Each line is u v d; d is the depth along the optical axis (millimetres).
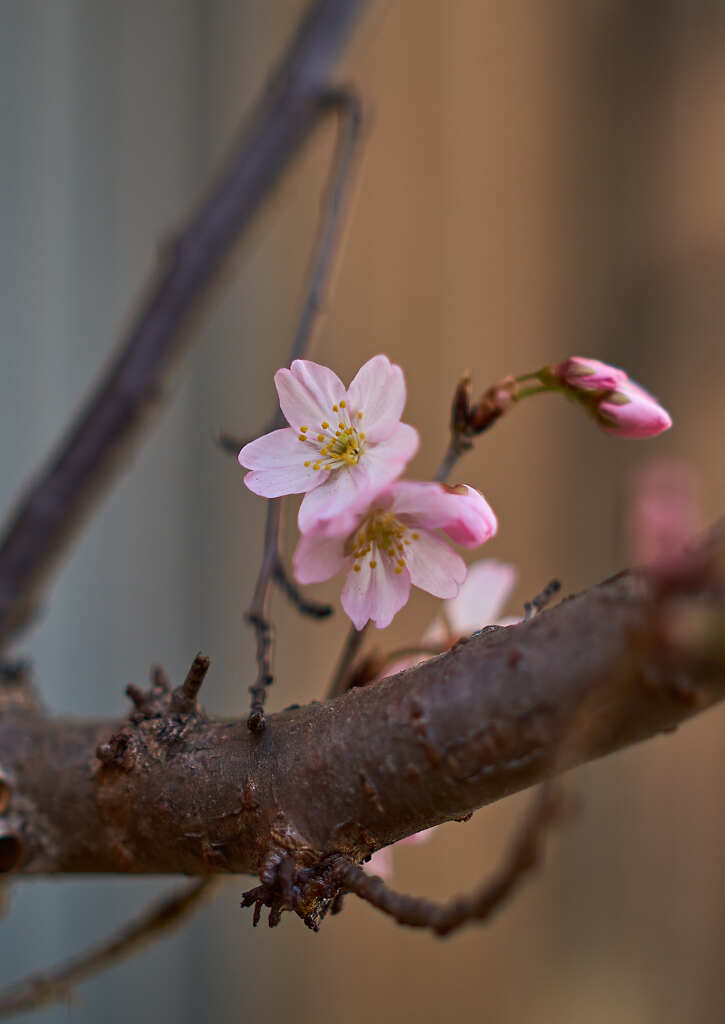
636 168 1451
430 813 570
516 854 666
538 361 1420
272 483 593
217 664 1312
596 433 1422
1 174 1212
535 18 1447
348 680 626
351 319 1332
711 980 1334
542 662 557
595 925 1342
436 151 1394
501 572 662
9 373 1219
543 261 1435
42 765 625
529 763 560
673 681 545
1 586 726
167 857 600
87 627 1253
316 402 597
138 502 1287
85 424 739
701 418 1415
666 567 540
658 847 1365
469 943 1305
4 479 1207
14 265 1225
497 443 1375
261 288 1333
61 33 1252
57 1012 1143
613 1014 1312
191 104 1332
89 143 1274
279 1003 1254
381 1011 1274
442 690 565
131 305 1292
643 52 1454
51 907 1190
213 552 1324
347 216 697
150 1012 1209
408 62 1378
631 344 1433
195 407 1318
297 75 751
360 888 562
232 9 1348
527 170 1437
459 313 1393
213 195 752
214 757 587
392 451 591
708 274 1432
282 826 577
